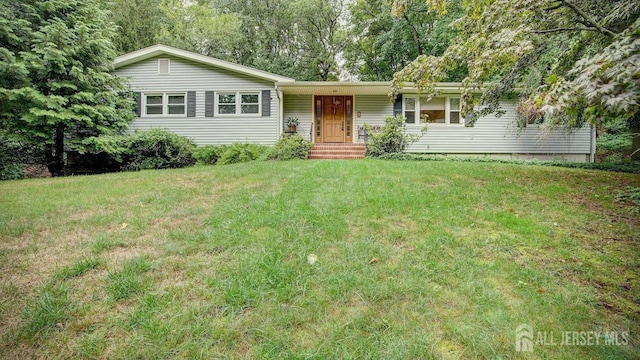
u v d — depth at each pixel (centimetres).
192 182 532
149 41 1722
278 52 2197
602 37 511
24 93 762
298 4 1934
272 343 156
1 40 787
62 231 300
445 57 555
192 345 154
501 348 155
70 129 916
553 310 186
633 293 206
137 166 989
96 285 205
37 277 215
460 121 1174
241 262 232
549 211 367
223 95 1162
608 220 338
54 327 167
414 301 190
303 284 205
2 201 411
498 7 459
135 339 158
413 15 1597
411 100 1198
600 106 236
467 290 203
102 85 959
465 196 418
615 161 1093
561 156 1155
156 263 232
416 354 150
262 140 1156
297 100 1250
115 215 346
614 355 152
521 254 257
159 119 1158
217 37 1789
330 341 157
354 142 1231
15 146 892
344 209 352
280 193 419
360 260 239
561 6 456
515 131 1147
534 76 654
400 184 482
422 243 272
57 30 805
